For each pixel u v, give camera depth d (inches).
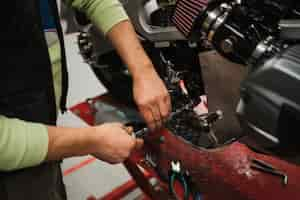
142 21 31.4
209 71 29.8
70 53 80.8
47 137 21.0
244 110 20.1
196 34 25.2
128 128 26.1
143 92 26.9
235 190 28.2
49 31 27.9
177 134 33.1
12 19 21.8
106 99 39.9
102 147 23.3
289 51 19.2
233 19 22.7
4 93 23.0
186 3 24.6
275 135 18.9
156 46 32.1
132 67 27.7
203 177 29.9
